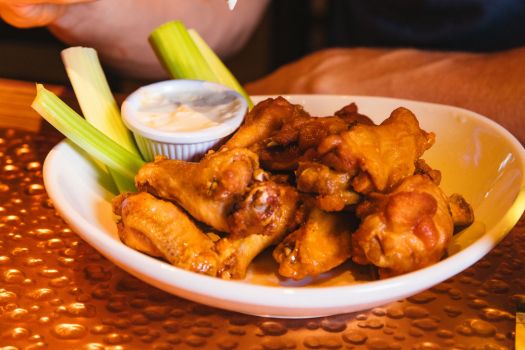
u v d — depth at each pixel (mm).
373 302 392
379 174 425
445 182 521
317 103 574
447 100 711
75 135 494
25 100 603
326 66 799
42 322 411
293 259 433
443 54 788
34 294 430
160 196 455
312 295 384
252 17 873
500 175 485
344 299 386
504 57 741
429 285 398
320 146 428
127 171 506
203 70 573
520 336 407
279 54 1070
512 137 495
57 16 591
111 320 414
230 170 426
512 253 467
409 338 405
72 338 401
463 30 804
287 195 449
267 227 431
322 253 434
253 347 399
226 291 386
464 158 518
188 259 426
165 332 407
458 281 444
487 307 425
